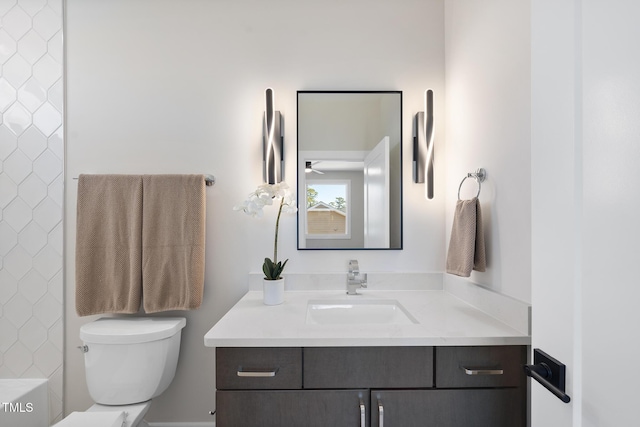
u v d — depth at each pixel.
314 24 1.75
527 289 1.10
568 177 0.60
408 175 1.75
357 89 1.75
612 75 0.51
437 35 1.76
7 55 1.69
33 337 1.67
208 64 1.73
